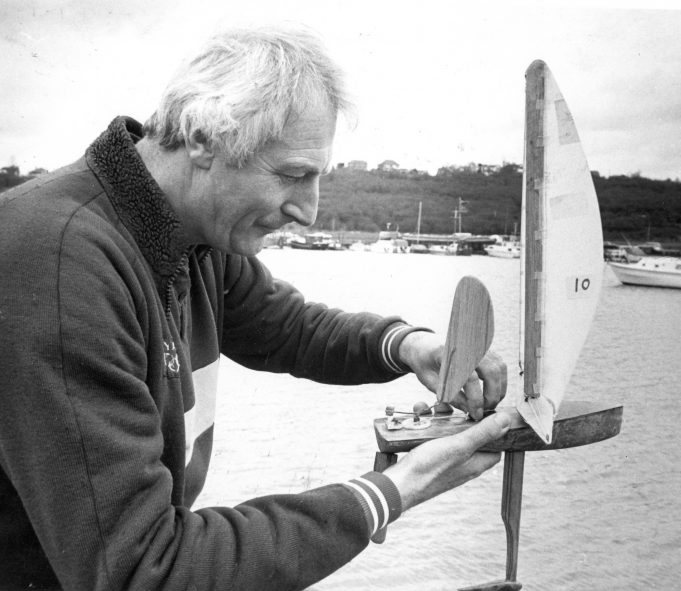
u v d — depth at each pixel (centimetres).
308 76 90
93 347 81
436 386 119
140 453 83
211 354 117
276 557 87
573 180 98
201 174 94
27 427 80
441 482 100
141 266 93
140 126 104
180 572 82
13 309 81
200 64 92
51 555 83
